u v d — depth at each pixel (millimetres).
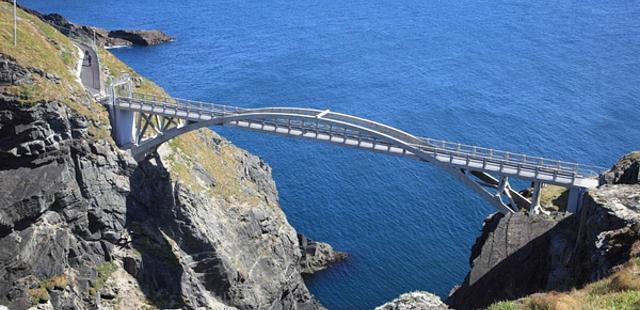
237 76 169125
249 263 95500
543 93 150875
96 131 87750
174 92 158250
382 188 118125
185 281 89125
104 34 198250
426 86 158250
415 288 92312
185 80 167000
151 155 94438
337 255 101438
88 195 85500
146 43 198750
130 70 112500
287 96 155500
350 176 122812
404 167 124375
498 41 190750
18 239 79125
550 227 62219
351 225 108125
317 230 107500
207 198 95125
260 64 178500
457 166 80625
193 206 92375
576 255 54625
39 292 79312
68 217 83688
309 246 102625
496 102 147000
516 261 59750
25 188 80000
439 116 141125
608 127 132750
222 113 92062
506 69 167625
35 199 79938
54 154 83375
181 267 89438
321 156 130750
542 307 37031
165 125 98375
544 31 198500
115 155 89500
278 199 114375
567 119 136875
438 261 97688
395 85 160000
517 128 134000
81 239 85438
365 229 106875
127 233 89562
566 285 51562
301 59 181750
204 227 91938
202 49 194875
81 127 85438
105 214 87188
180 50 194125
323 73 170250
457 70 168500
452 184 117688
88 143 86125
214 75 170625
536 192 77375
